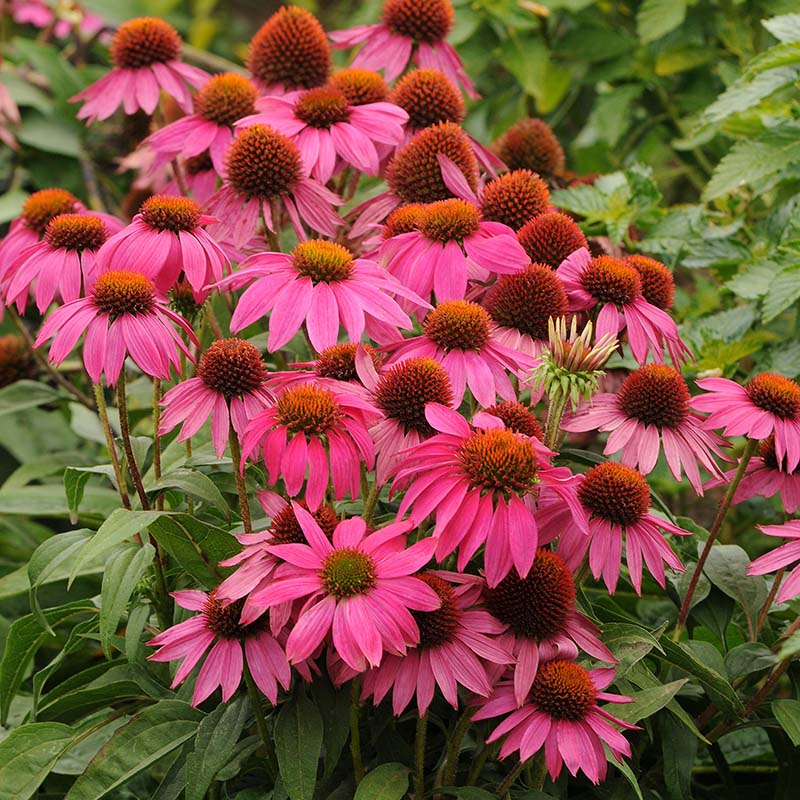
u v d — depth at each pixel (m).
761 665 1.11
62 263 1.13
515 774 1.03
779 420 1.09
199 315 1.18
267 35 1.29
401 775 1.03
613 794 1.09
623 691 1.05
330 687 1.04
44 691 1.37
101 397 1.11
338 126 1.20
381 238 1.15
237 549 1.08
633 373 1.12
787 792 1.15
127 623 1.15
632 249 1.41
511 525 0.99
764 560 1.07
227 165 1.17
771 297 1.24
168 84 1.33
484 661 1.02
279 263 1.10
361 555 0.98
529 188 1.16
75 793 1.04
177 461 1.19
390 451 1.04
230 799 1.09
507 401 1.06
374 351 1.08
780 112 1.38
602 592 1.26
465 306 1.07
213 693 1.09
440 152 1.17
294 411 1.01
